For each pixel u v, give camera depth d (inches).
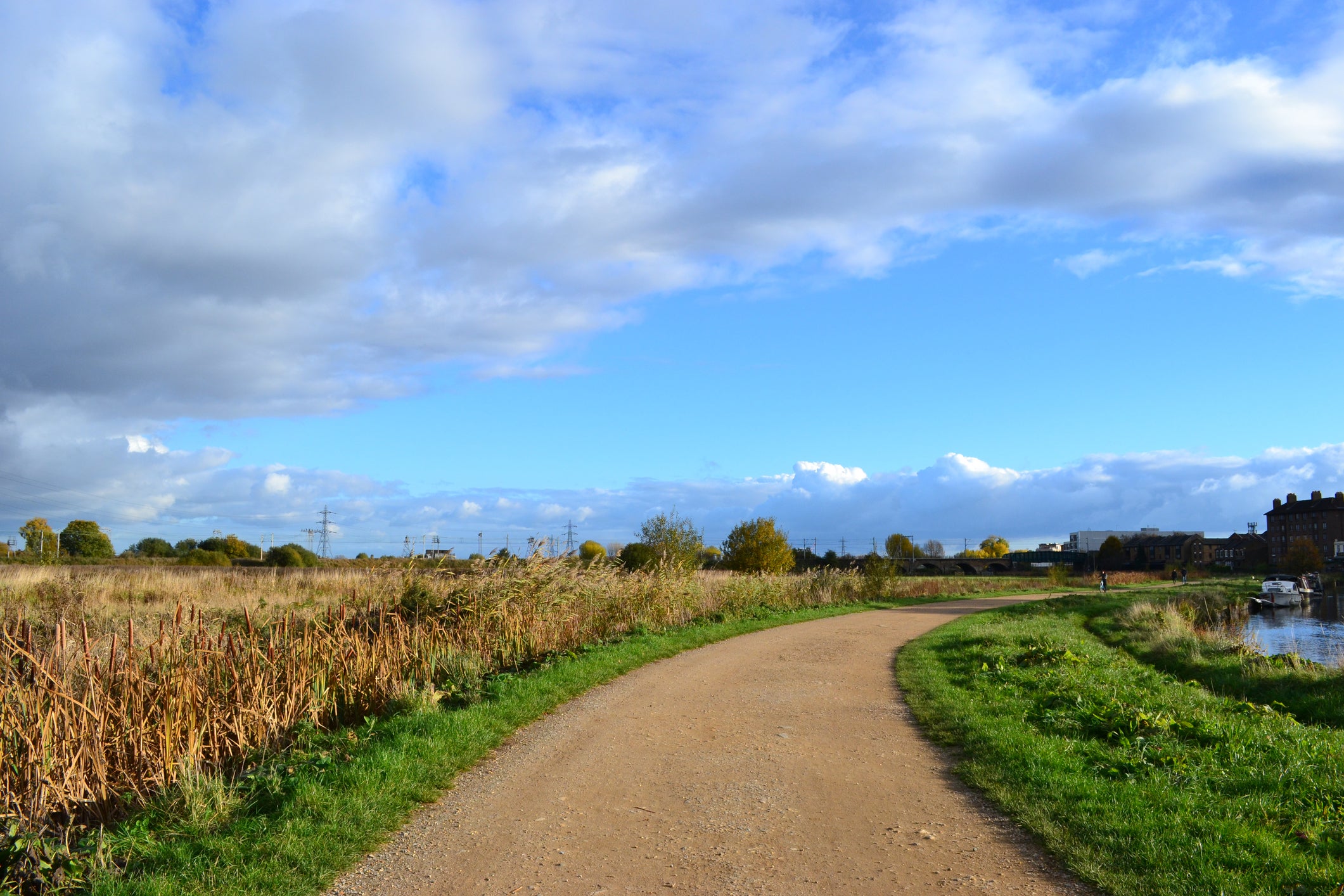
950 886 199.3
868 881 202.4
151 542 3230.8
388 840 234.1
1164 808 247.3
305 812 248.5
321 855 219.9
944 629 849.5
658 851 223.5
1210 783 277.4
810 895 194.5
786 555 1776.6
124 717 282.7
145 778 277.1
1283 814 245.1
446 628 537.6
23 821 231.5
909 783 287.1
